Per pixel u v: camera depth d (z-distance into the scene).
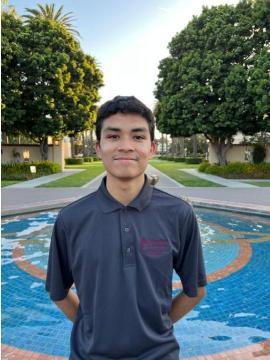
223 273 5.32
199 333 3.59
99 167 32.56
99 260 1.33
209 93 19.81
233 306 4.24
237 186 15.25
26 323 3.84
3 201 11.02
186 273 1.50
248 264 5.73
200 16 21.86
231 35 20.11
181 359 2.97
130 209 1.36
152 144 1.46
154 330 1.35
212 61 19.80
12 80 20.17
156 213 1.38
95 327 1.32
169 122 21.91
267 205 10.08
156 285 1.33
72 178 19.48
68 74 22.77
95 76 27.20
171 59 23.00
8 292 4.70
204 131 20.50
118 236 1.33
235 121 19.47
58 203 10.50
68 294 1.63
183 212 1.42
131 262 1.31
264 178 19.52
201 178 19.30
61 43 23.00
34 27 22.89
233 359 2.93
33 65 20.52
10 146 24.38
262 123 19.41
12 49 20.17
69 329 3.70
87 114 23.94
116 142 1.37
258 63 18.08
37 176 20.61
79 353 1.38
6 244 6.98
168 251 1.35
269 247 6.73
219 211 10.21
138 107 1.38
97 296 1.32
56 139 26.03
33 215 9.73
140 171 1.38
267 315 4.02
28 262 5.88
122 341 1.30
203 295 1.57
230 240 7.24
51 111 21.78
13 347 3.20
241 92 18.95
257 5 19.38
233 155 24.64
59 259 1.50
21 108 21.19
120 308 1.30
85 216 1.38
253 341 3.43
